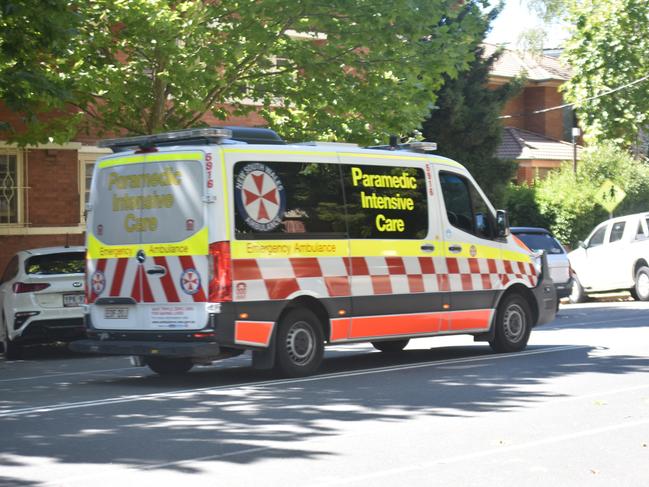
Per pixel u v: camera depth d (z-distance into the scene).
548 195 35.38
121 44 19.08
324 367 14.26
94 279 13.37
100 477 7.59
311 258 13.11
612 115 38.16
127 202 13.06
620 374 12.77
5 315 17.45
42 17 15.62
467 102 30.97
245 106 22.23
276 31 19.64
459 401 10.86
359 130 21.12
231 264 12.36
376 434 9.09
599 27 37.78
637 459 8.04
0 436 9.23
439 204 14.70
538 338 17.67
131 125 20.55
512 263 15.55
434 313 14.46
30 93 16.98
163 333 12.68
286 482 7.38
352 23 19.56
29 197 23.75
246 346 12.52
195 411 10.45
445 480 7.40
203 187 12.41
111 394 11.95
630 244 28.31
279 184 12.90
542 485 7.25
